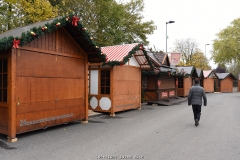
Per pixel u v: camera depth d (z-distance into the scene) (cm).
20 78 657
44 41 733
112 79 1148
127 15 3028
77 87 882
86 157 520
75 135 721
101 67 1187
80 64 898
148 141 659
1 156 520
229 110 1405
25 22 1543
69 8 1873
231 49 3077
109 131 784
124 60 1098
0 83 669
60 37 796
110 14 2330
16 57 643
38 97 718
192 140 674
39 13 1410
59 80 798
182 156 532
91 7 2061
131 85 1320
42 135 713
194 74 2958
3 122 654
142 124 918
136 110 1380
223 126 886
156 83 1764
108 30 2433
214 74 4188
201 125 905
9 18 1452
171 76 2134
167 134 747
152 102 1725
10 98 630
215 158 521
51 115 767
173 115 1175
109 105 1156
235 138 701
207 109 1457
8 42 572
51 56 764
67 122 835
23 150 564
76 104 877
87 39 816
